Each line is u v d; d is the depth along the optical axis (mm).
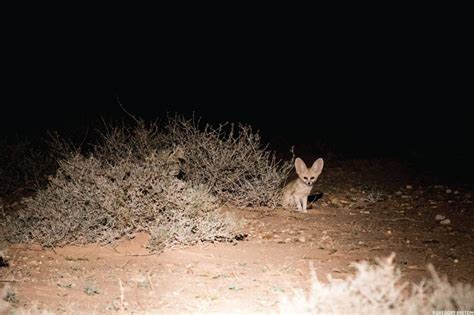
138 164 8383
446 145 15555
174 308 5871
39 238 7707
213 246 7844
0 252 7145
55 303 5945
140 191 7996
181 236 7750
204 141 9914
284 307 5723
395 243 8188
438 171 13000
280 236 8406
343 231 8719
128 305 5934
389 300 5625
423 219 9438
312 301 5656
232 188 9883
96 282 6559
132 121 14547
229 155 9789
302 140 15594
